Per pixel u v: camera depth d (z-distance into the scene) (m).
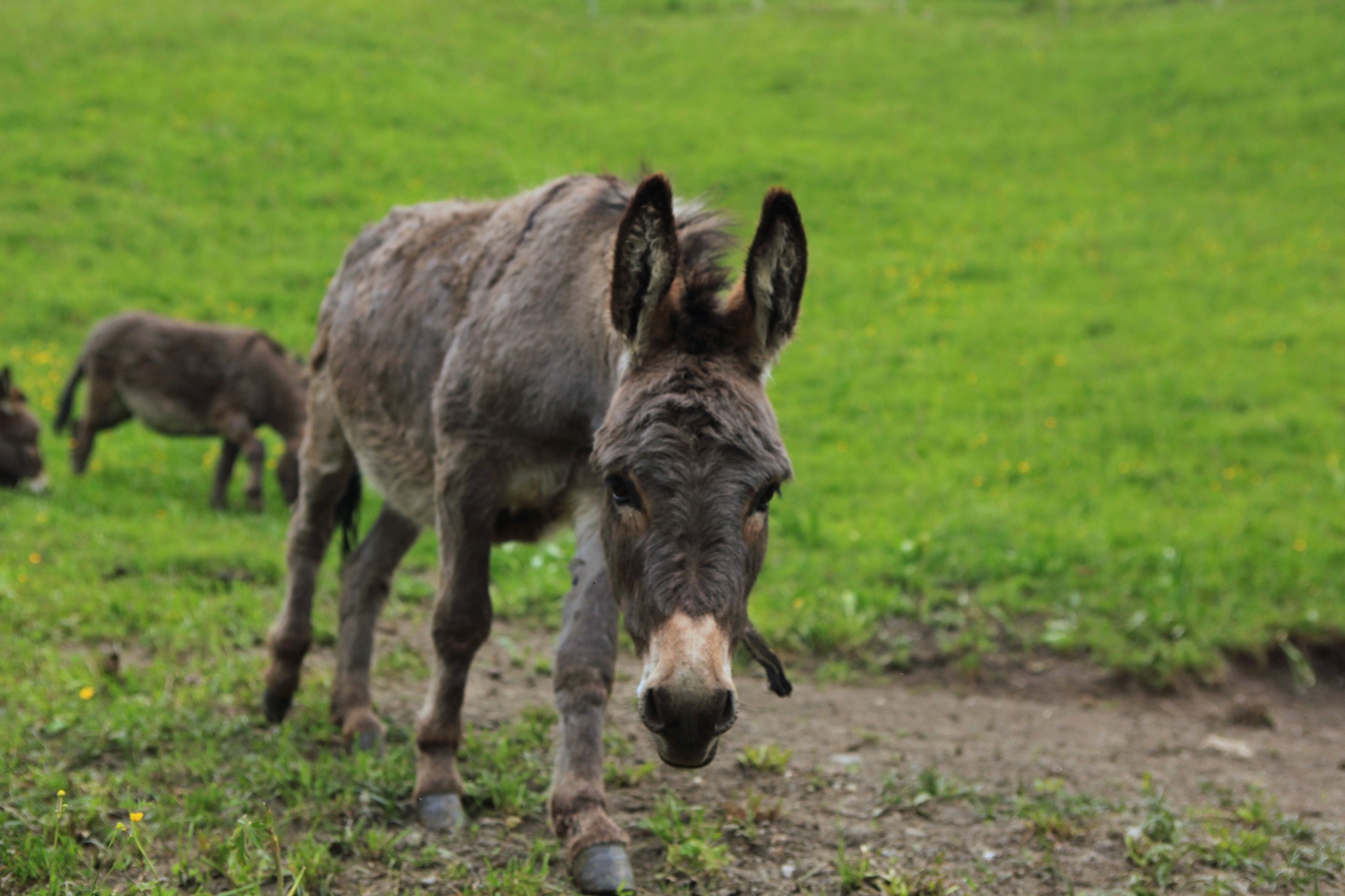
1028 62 23.91
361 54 21.94
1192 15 26.02
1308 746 5.29
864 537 7.86
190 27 22.11
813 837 3.65
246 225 15.22
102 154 16.47
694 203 3.59
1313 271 14.65
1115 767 4.65
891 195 17.64
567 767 3.36
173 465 9.92
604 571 3.44
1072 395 11.35
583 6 27.59
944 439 10.38
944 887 3.31
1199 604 6.71
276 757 4.01
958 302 14.12
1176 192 17.66
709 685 2.34
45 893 2.93
